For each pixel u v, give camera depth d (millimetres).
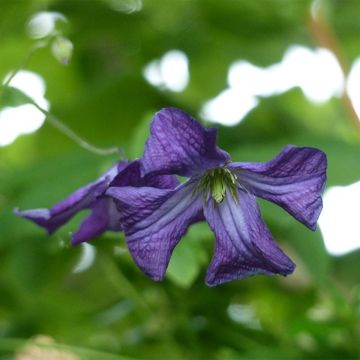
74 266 465
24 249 450
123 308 486
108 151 371
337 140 431
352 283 471
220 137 473
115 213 352
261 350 460
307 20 490
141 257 336
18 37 492
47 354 465
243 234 342
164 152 327
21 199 431
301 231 427
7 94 375
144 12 490
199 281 469
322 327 463
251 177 343
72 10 481
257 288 494
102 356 459
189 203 343
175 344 480
